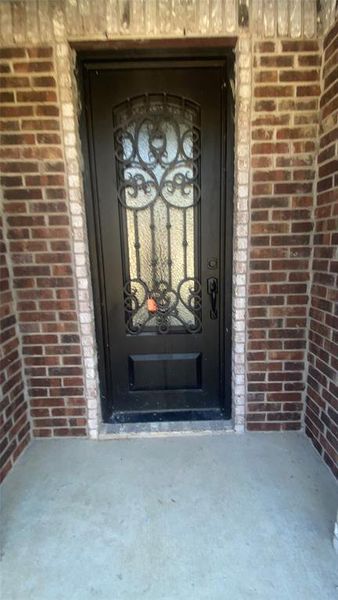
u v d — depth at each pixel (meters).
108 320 2.01
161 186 1.87
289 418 1.99
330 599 1.13
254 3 1.57
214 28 1.59
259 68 1.63
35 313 1.86
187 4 1.57
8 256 1.78
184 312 2.02
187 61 1.72
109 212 1.88
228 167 1.82
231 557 1.27
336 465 1.63
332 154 1.57
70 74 1.64
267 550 1.30
